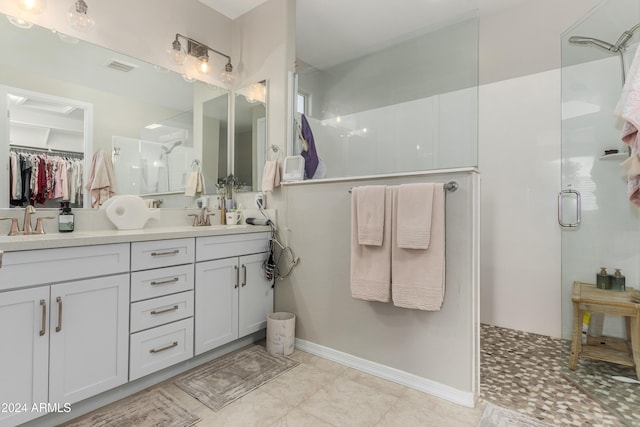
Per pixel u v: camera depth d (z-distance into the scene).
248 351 2.25
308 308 2.28
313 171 2.64
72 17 1.83
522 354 2.24
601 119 2.14
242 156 2.83
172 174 2.46
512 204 2.72
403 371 1.83
